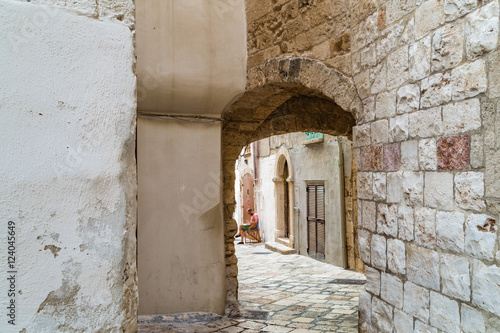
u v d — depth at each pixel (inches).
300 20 200.7
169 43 225.1
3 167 46.1
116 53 55.1
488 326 99.9
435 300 118.8
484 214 102.0
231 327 224.2
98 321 51.3
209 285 241.9
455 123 111.8
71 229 49.9
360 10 161.9
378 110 150.7
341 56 175.9
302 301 282.4
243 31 239.3
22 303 46.4
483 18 102.4
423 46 124.9
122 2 56.5
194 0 229.6
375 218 152.8
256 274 386.3
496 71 99.0
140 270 231.5
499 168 97.9
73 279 49.7
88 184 51.5
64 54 50.8
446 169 115.3
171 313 235.5
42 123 48.8
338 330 215.3
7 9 47.4
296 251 499.8
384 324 145.3
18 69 47.7
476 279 103.7
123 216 54.4
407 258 132.6
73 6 51.9
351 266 390.3
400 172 136.7
